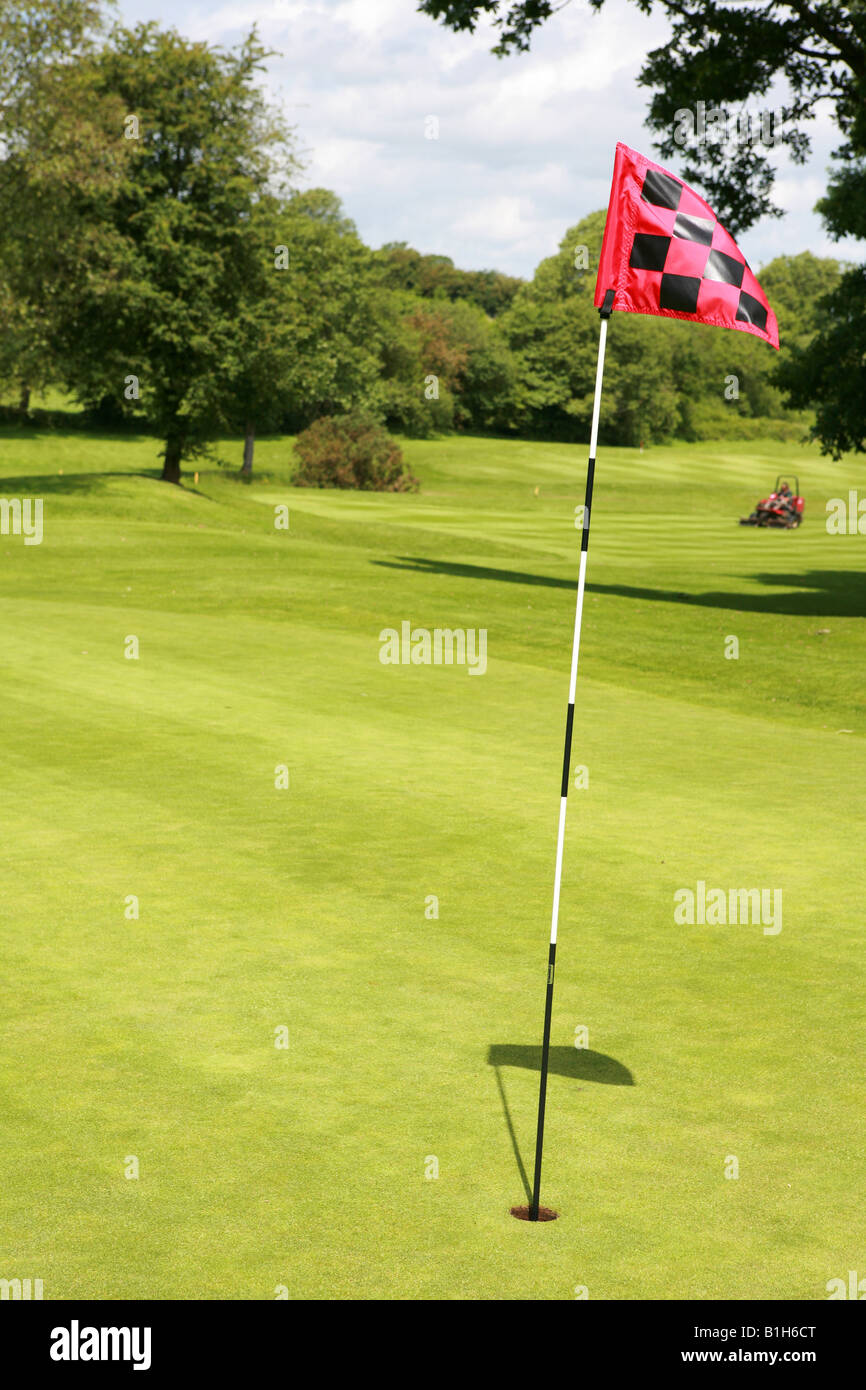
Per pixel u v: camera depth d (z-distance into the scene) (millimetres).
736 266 5148
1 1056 5730
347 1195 4605
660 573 36250
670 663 19203
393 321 106875
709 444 132875
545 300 140875
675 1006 6496
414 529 47219
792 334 151750
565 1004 6492
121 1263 4160
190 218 46625
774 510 59719
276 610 22438
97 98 43594
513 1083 5574
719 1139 5098
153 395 49438
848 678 18219
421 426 109812
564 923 7727
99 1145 4934
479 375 120062
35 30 41812
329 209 93000
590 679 17688
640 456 111312
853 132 29031
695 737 13703
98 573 26734
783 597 30906
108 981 6648
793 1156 4969
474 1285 4090
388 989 6637
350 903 7984
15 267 44781
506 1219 4477
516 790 11031
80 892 8062
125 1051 5812
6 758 11570
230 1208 4500
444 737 13125
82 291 45469
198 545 32344
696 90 29453
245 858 8859
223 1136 5031
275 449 92562
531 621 22453
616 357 123625
